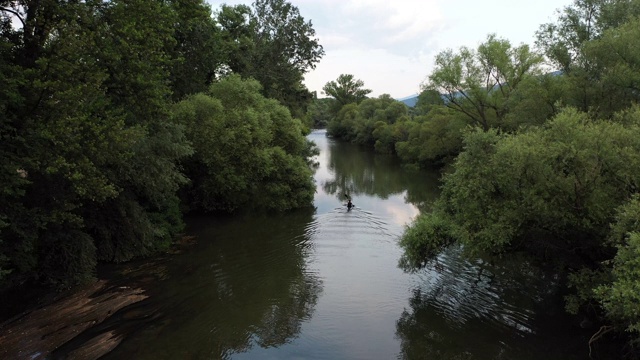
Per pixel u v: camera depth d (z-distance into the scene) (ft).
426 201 134.82
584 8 109.19
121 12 58.03
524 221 50.93
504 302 59.82
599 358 45.06
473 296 62.23
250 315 56.49
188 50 113.09
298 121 140.46
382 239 92.53
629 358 44.24
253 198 117.70
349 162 249.55
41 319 52.13
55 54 50.39
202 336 50.57
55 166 47.55
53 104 48.91
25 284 59.41
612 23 104.06
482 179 51.83
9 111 47.65
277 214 115.14
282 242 89.30
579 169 47.26
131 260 74.18
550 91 100.83
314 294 63.52
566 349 47.24
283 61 185.78
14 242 51.85
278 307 59.00
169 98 98.58
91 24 56.65
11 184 45.44
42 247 60.80
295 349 48.37
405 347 49.11
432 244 62.28
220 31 141.69
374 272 72.64
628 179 44.45
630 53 81.87
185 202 108.99
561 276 64.64
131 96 63.31
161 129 75.72
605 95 86.99
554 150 47.91
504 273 70.59
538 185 48.98
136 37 57.72
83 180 51.93
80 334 49.42
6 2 53.47
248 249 84.07
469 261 76.43
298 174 125.70
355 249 85.35
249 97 115.34
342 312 57.77
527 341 49.39
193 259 77.10
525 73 144.46
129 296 59.88
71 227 63.87
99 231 71.05
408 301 61.11
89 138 52.49
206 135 97.19
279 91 183.83
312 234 95.86
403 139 274.77
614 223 45.50
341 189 160.97
